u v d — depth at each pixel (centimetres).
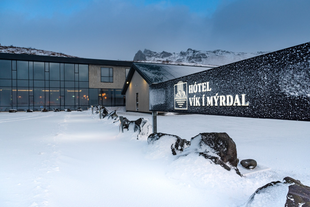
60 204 259
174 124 1325
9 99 3356
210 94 482
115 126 1078
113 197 282
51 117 2009
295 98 303
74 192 295
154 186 321
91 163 439
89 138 756
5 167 392
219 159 371
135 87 2959
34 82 3484
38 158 457
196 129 1069
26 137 770
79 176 359
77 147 593
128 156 495
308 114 284
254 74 370
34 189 294
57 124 1315
